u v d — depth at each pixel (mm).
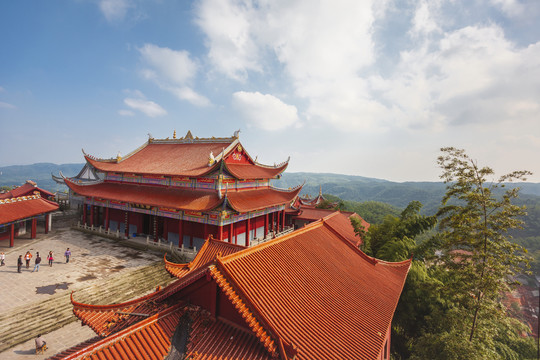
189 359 10906
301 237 21141
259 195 44844
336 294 16547
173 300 14180
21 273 30562
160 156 49875
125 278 30891
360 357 12078
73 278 29812
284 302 13391
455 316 24172
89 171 61031
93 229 47750
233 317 12406
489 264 21594
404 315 31516
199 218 36906
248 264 14609
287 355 10539
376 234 40875
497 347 35156
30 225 46625
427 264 37312
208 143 49000
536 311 65188
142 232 45688
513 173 21297
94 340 12516
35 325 22844
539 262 80562
